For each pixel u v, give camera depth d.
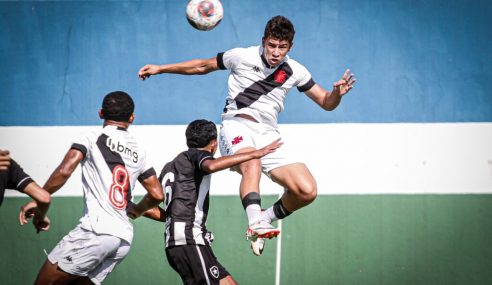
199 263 20.22
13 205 28.25
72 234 18.92
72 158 18.59
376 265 27.92
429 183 28.31
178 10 29.02
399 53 28.84
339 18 28.95
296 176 19.92
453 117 28.61
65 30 29.03
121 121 19.67
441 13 29.00
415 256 28.00
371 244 28.03
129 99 19.73
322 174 28.31
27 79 28.81
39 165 28.47
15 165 16.88
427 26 28.95
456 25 28.95
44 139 28.58
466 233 28.11
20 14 29.03
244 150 19.69
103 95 28.78
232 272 27.80
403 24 28.95
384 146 28.45
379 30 28.92
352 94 28.66
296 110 28.53
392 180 28.30
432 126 28.53
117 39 29.02
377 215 28.14
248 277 27.80
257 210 19.02
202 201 20.66
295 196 20.11
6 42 28.92
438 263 27.97
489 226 28.12
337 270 27.89
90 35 29.02
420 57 28.84
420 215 28.19
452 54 28.86
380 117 28.58
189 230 20.28
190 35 29.02
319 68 28.78
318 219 28.14
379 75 28.77
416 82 28.75
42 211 17.52
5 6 29.03
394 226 28.11
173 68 20.31
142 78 20.19
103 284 27.84
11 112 28.69
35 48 28.94
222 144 20.48
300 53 28.84
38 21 29.03
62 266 18.56
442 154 28.42
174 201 20.47
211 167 18.34
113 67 28.91
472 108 28.66
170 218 20.42
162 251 27.94
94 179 19.02
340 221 28.12
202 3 20.80
